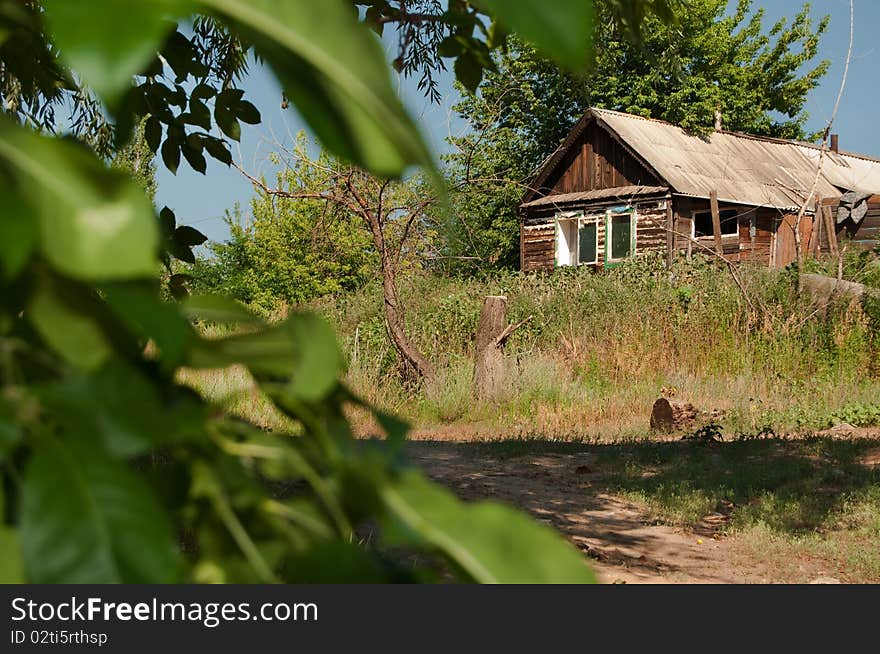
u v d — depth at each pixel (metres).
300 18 0.34
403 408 13.01
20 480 0.36
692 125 27.02
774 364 13.02
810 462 8.39
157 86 2.08
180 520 0.42
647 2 2.20
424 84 3.09
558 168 26.36
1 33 0.39
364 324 16.70
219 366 0.39
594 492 7.54
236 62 2.77
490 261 26.05
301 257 21.45
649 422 11.84
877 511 6.46
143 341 0.42
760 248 24.59
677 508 6.76
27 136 0.34
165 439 0.37
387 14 2.12
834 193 27.19
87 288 0.39
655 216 23.64
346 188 13.06
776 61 33.72
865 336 13.08
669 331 14.49
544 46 0.32
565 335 15.38
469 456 9.41
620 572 5.07
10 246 0.32
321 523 0.43
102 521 0.34
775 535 5.96
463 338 15.91
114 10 0.30
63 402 0.36
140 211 0.34
